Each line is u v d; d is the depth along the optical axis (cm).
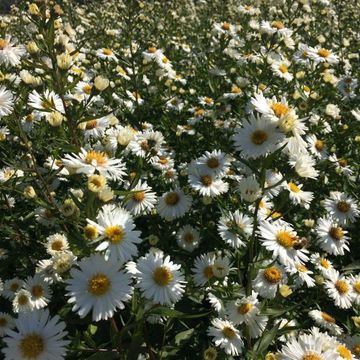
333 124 66
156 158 54
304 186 56
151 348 35
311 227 47
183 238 45
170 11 107
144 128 64
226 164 47
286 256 32
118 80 70
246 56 78
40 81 40
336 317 42
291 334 37
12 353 25
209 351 33
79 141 35
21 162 46
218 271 35
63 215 28
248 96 66
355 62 93
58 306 40
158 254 33
